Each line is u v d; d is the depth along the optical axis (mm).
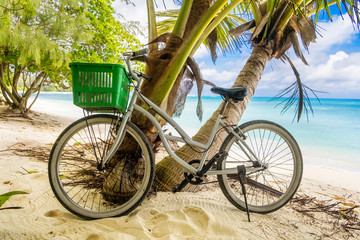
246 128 2254
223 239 1679
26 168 2850
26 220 1696
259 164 2271
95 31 6941
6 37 5590
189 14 2562
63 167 2885
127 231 1695
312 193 3195
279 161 6004
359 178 4465
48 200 2068
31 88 8883
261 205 2254
